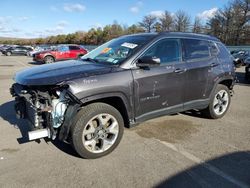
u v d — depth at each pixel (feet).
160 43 15.16
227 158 13.34
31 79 12.28
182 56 16.17
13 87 14.43
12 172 11.73
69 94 11.80
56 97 12.26
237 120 19.31
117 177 11.48
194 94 16.97
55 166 12.26
